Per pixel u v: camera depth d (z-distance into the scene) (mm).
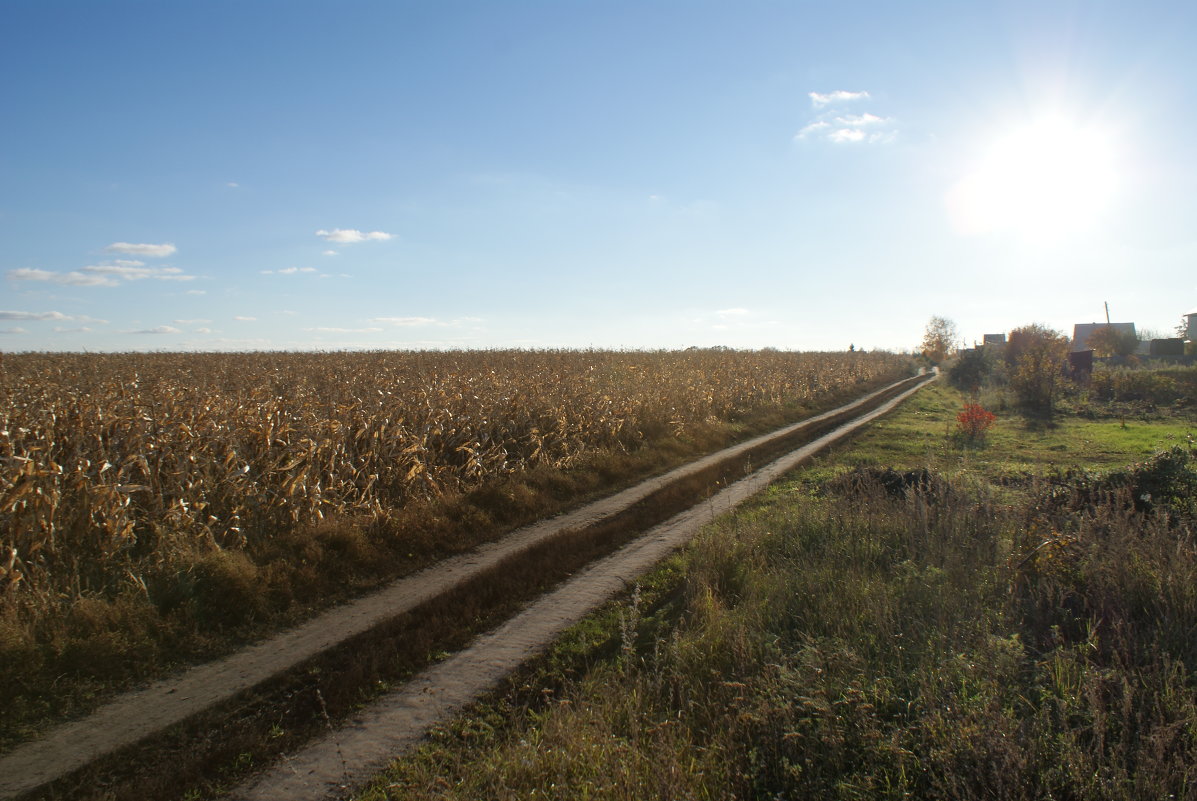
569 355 34562
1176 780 3779
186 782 4566
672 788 3816
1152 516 8148
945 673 4910
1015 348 48531
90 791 4473
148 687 5871
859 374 47344
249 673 6137
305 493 9750
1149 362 56844
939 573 6730
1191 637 5316
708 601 6730
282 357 30594
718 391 25438
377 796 4406
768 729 4438
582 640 6656
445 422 13594
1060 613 5941
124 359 27641
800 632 5949
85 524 7668
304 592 7941
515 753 4441
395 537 9664
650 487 14047
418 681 5965
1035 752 4039
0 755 4859
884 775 4098
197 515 8695
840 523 8836
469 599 7719
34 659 5871
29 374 18547
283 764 4762
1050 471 12609
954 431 22812
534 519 11578
